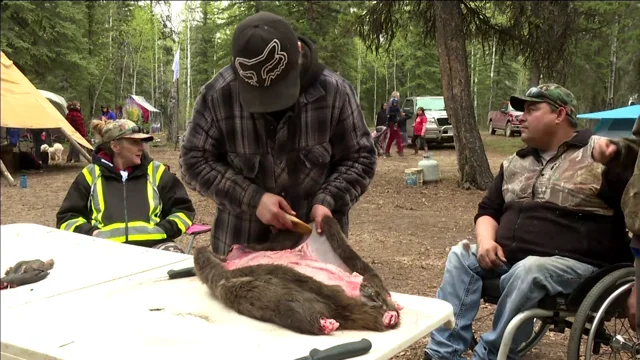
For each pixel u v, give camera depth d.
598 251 2.79
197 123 2.27
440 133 19.28
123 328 1.73
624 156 2.41
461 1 10.45
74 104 15.50
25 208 8.76
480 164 10.29
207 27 29.31
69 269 2.44
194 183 2.28
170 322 1.77
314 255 2.04
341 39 13.48
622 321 3.12
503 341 2.68
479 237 3.09
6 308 1.93
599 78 19.88
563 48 11.05
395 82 46.59
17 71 11.53
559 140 2.96
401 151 16.91
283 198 2.20
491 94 43.53
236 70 2.01
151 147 22.22
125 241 3.54
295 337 1.66
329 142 2.28
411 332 1.72
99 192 3.65
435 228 7.25
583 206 2.81
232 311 1.87
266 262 2.00
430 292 4.62
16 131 14.68
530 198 2.99
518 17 10.66
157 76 47.41
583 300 2.64
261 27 1.94
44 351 1.56
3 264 2.51
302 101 2.17
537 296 2.72
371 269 1.96
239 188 2.16
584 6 10.75
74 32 19.55
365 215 8.15
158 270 2.43
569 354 2.57
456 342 3.03
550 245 2.86
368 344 1.56
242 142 2.22
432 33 11.79
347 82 2.32
